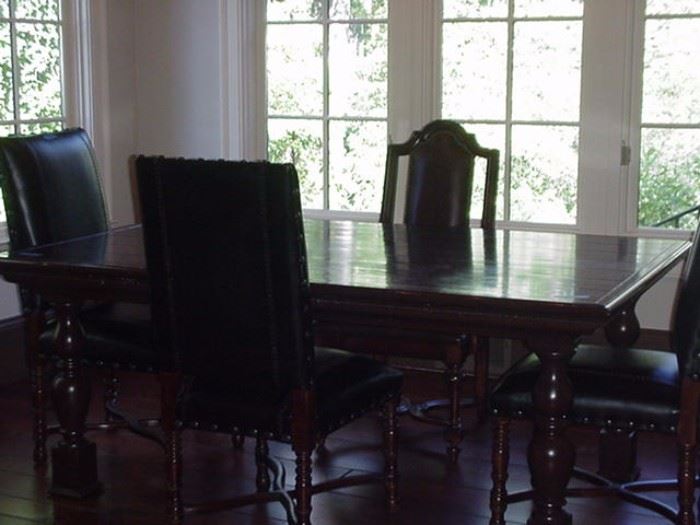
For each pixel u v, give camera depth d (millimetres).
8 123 4391
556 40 4457
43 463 3402
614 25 4309
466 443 3617
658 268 2867
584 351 2824
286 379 2506
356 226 3697
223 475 3328
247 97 4945
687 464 2561
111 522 2947
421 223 3820
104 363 3090
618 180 4391
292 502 2807
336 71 4859
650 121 4355
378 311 2500
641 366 2660
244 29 4895
